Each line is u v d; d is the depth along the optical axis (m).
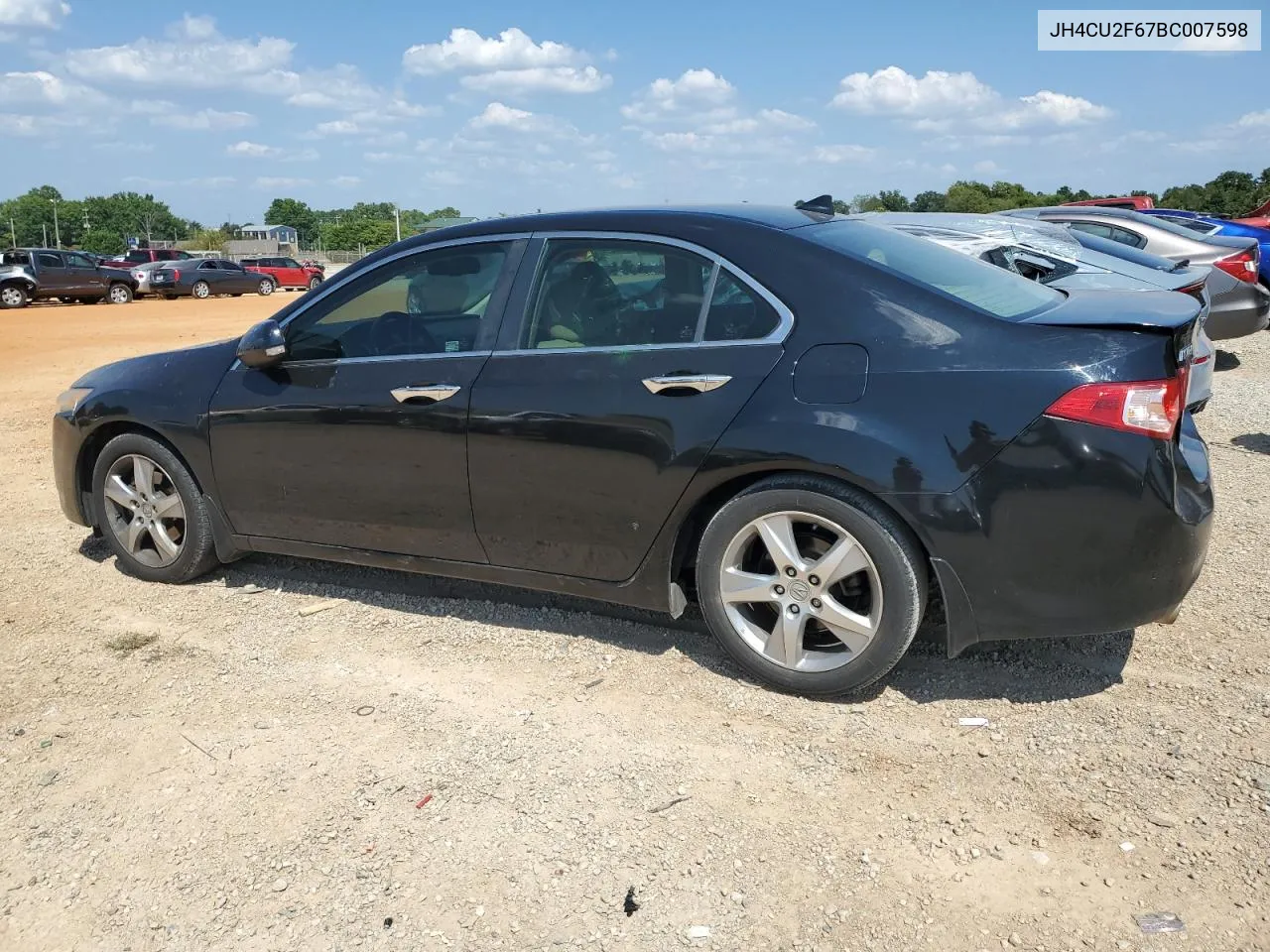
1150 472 3.04
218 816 3.03
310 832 2.93
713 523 3.59
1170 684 3.55
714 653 3.95
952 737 3.29
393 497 4.15
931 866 2.69
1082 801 2.92
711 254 3.61
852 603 3.50
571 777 3.15
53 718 3.63
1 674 3.99
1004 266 7.50
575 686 3.73
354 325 4.27
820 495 3.36
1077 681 3.60
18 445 8.24
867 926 2.48
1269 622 4.02
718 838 2.84
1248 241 10.10
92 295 32.09
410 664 3.96
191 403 4.58
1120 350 3.08
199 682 3.87
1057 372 3.09
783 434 3.34
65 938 2.57
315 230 183.62
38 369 13.73
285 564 5.14
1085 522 3.08
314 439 4.27
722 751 3.26
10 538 5.70
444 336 4.07
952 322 3.26
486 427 3.86
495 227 4.05
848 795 3.00
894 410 3.23
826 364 3.35
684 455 3.51
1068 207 11.38
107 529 5.00
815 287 3.44
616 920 2.54
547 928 2.53
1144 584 3.12
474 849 2.83
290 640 4.23
